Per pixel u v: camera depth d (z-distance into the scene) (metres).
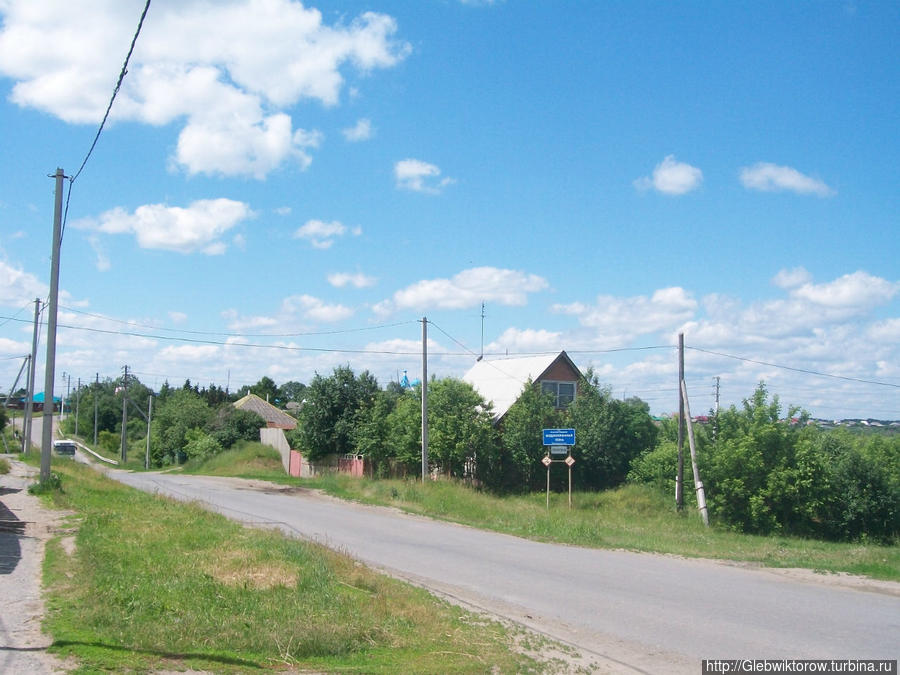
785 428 30.75
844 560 17.56
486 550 17.56
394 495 29.95
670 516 31.62
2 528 13.30
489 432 38.78
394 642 8.16
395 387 46.47
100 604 8.05
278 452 53.41
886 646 9.24
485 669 7.45
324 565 11.27
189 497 25.52
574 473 40.56
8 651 6.43
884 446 38.06
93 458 74.25
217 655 6.87
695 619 10.67
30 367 41.25
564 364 44.94
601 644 9.29
